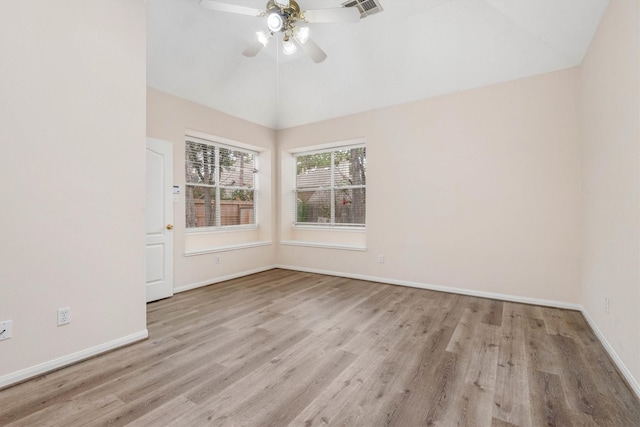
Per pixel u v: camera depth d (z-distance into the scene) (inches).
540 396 67.7
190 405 64.6
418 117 160.6
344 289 160.4
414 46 134.5
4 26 70.3
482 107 142.9
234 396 67.9
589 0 91.6
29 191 74.4
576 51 115.3
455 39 126.6
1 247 70.3
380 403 65.4
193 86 153.3
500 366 80.8
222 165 193.6
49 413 61.8
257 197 219.8
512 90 135.9
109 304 90.0
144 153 98.3
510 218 137.4
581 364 81.9
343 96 173.8
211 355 87.5
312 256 203.6
